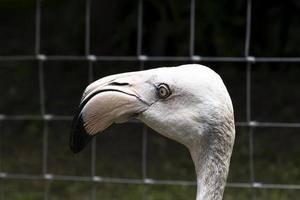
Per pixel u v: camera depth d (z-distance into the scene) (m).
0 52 11.59
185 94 2.73
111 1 11.19
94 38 11.22
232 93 9.72
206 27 10.58
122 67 10.83
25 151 8.28
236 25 10.62
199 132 2.73
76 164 7.84
